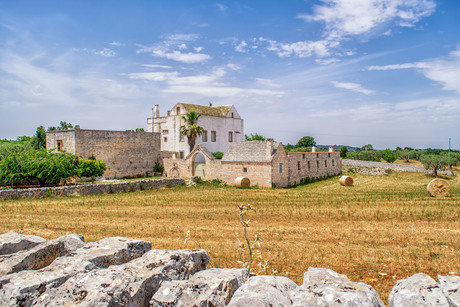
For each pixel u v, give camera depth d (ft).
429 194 98.63
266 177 131.23
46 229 54.54
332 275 19.56
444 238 47.65
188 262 20.74
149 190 118.21
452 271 34.24
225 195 102.78
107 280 17.04
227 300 16.98
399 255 39.88
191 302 16.10
